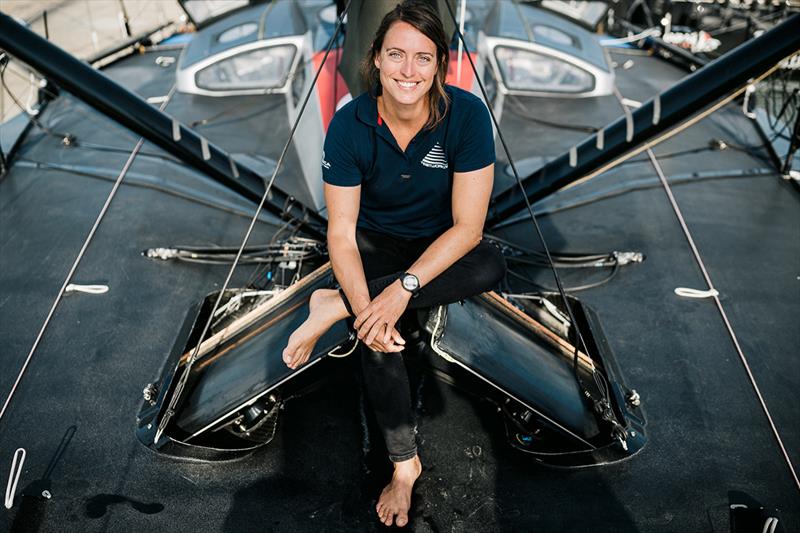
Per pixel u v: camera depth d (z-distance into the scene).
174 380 2.89
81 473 2.62
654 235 4.27
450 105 2.23
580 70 6.00
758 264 4.02
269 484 2.59
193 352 2.60
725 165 5.17
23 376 3.08
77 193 4.61
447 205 2.44
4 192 4.64
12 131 5.39
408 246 2.49
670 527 2.47
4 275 3.78
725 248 4.16
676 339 3.41
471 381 2.86
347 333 2.36
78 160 5.04
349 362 3.13
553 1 6.62
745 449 2.81
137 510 2.48
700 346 3.37
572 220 4.43
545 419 2.56
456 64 3.98
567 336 3.26
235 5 6.28
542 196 3.75
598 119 5.77
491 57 5.79
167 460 2.66
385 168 2.31
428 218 2.47
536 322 2.98
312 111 4.06
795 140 4.90
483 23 5.87
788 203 4.70
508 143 5.28
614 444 2.71
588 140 3.54
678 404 3.02
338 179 2.31
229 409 2.54
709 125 5.79
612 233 4.29
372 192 2.40
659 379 3.15
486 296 2.88
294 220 3.80
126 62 7.36
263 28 5.89
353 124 2.24
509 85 5.98
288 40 5.72
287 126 5.42
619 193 4.73
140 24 9.38
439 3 2.96
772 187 4.89
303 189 4.53
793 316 3.60
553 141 5.33
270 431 2.76
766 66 3.03
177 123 3.49
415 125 2.23
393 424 2.38
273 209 3.77
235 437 2.73
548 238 4.24
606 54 6.30
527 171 4.84
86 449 2.72
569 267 3.92
